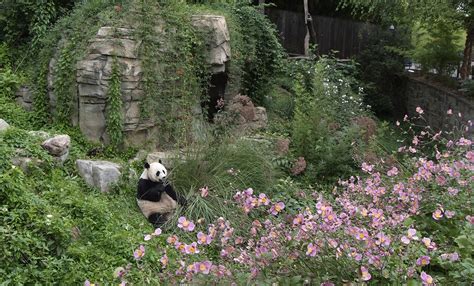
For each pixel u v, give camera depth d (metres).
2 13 9.28
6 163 5.54
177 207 6.45
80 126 7.78
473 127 13.27
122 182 6.73
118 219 6.02
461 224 4.39
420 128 16.80
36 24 8.92
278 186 7.31
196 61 8.80
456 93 15.36
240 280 3.39
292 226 3.74
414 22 15.55
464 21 14.66
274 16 18.39
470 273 3.45
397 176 5.47
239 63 10.09
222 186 6.79
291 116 11.37
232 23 10.12
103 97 7.60
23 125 7.87
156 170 6.42
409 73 19.33
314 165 8.46
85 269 4.80
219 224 4.13
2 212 4.71
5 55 9.13
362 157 8.41
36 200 5.09
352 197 5.06
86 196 6.17
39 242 4.66
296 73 13.04
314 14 19.92
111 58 7.61
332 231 3.51
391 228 3.88
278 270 3.41
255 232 3.98
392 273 3.28
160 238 5.79
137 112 7.81
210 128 8.26
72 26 8.22
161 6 8.59
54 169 6.42
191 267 3.40
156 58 8.02
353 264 3.32
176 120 8.18
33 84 8.43
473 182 4.75
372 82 17.62
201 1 11.06
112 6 8.26
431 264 3.70
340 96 11.70
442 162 5.26
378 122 14.17
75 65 7.74
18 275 4.36
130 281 4.70
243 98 8.96
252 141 7.92
